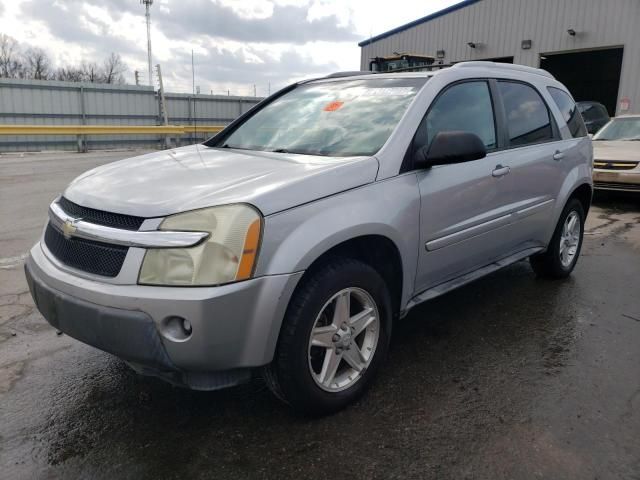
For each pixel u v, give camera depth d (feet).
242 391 10.31
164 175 9.83
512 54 75.92
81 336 8.45
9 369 11.12
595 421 9.34
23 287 15.80
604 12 66.44
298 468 8.18
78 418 9.47
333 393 9.36
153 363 7.95
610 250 20.81
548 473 8.03
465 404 9.86
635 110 65.26
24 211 26.45
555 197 15.20
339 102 12.51
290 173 9.30
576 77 103.40
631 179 29.45
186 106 81.82
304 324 8.63
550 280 16.84
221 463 8.30
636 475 7.98
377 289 9.80
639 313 14.23
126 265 8.02
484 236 12.55
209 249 7.87
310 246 8.50
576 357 11.71
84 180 10.23
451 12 82.07
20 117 68.54
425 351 11.97
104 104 74.43
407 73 12.75
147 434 9.03
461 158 10.32
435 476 8.00
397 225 9.98
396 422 9.30
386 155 10.25
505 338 12.65
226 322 7.91
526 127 14.33
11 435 8.99
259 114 13.84
